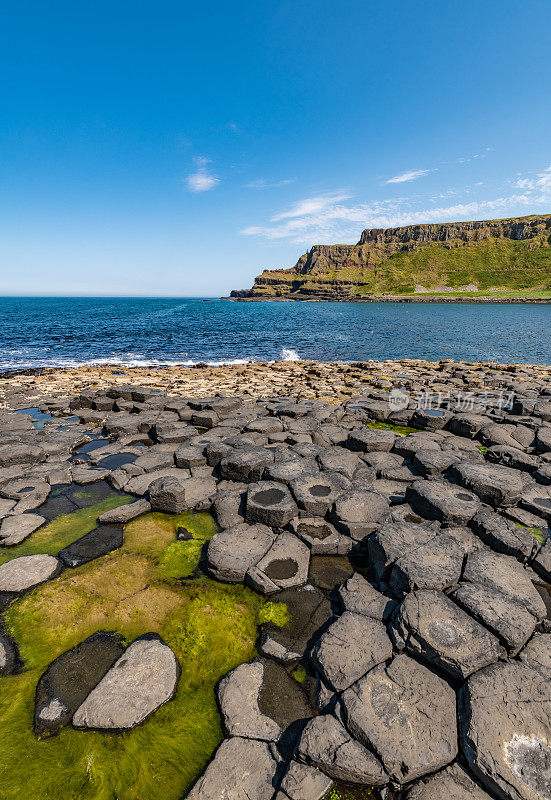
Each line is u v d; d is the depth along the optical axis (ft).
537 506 21.79
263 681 12.79
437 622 13.52
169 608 15.99
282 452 27.68
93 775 10.48
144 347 120.67
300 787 9.84
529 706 11.18
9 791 10.16
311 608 15.98
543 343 137.28
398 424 38.73
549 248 560.61
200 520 22.21
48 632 14.80
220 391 52.70
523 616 14.01
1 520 21.56
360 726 10.84
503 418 36.81
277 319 249.55
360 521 20.07
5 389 52.13
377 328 189.26
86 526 21.53
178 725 11.68
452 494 21.88
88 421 38.29
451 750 10.48
